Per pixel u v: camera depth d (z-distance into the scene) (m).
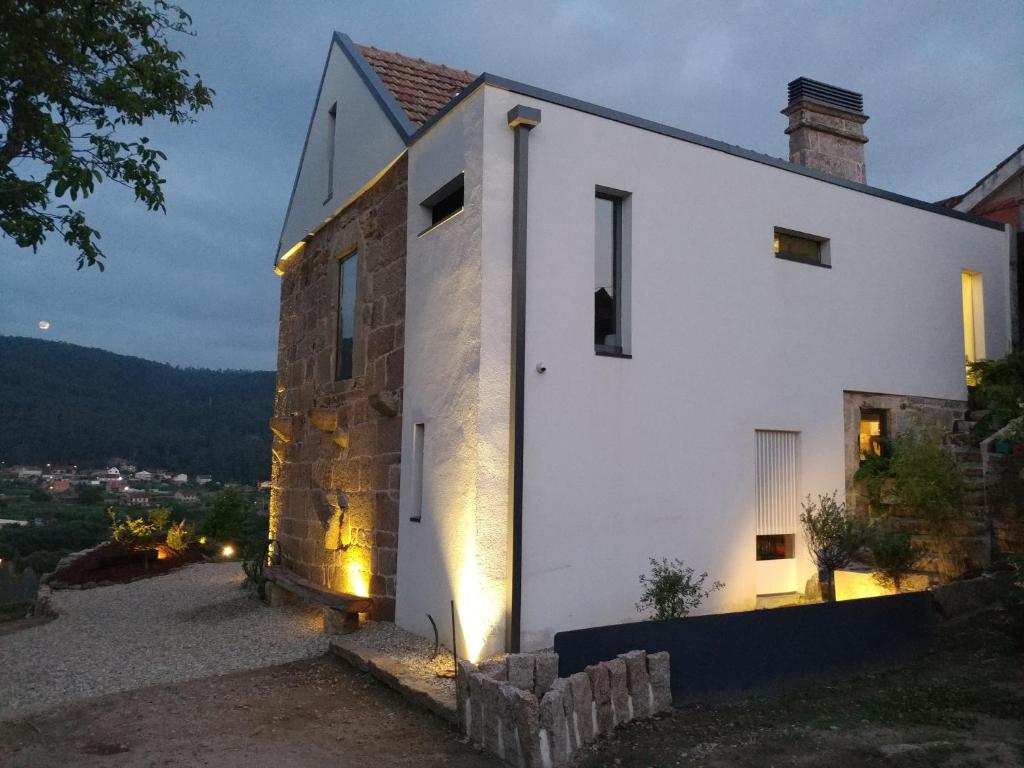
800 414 8.88
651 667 5.62
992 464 9.10
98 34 7.00
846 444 9.32
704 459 8.07
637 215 7.88
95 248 6.63
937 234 10.51
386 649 7.20
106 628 9.38
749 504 8.33
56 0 6.85
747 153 8.76
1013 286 11.32
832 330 9.28
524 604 6.80
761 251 8.78
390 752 5.02
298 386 11.62
